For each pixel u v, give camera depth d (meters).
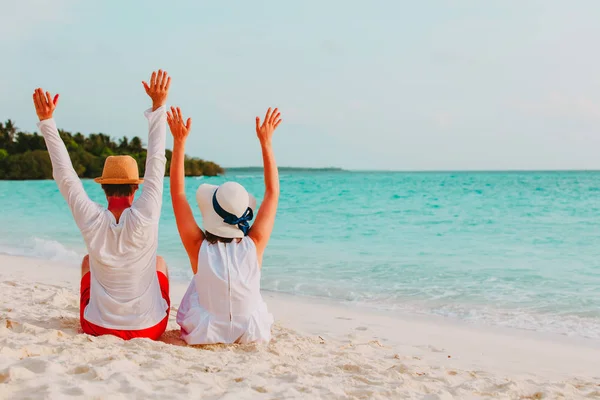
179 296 7.40
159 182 3.74
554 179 76.50
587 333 6.08
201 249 3.94
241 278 3.90
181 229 4.02
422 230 16.38
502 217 20.58
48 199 30.98
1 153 83.75
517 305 7.36
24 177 77.19
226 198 3.91
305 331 5.72
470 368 4.68
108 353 3.34
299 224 18.02
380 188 46.12
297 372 3.52
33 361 2.97
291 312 6.74
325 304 7.28
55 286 6.79
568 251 12.20
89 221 3.59
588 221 18.86
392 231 16.14
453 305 7.34
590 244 13.32
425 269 9.89
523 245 13.24
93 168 85.00
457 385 3.71
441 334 5.92
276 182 4.22
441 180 73.25
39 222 17.88
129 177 3.78
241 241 4.03
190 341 3.90
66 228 16.09
